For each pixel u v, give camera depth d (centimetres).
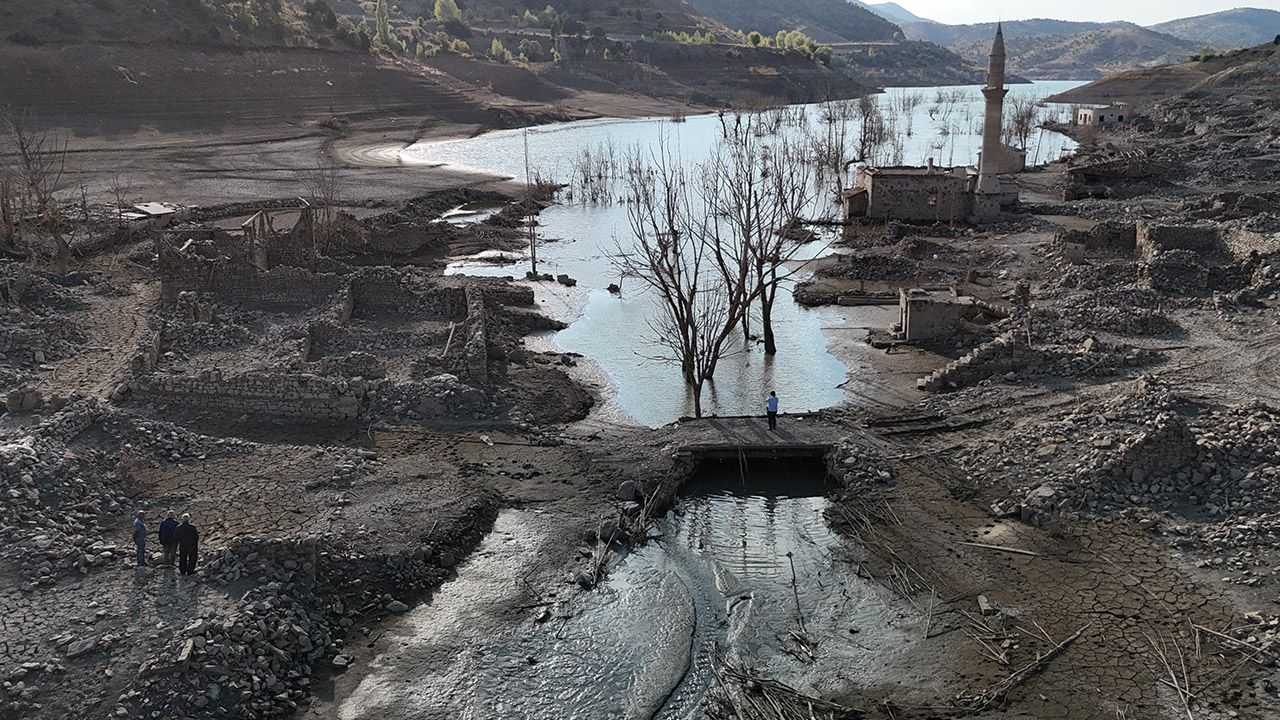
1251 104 16162
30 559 2442
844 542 2911
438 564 2730
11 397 3334
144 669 2042
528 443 3531
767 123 18638
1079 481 2981
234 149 12838
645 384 4416
